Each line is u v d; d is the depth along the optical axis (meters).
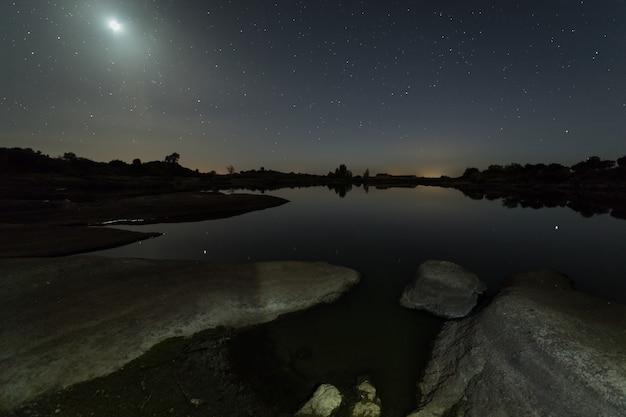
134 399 6.99
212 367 8.17
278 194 57.72
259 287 11.76
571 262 16.66
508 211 34.50
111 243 20.02
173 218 29.75
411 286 12.23
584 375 6.31
